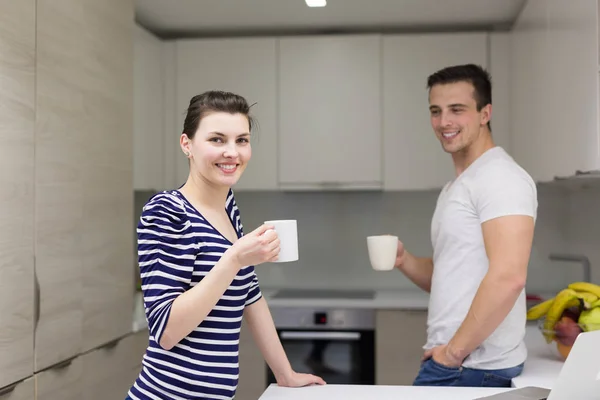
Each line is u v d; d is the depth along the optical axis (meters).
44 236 2.10
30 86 2.02
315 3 2.87
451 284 2.04
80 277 2.36
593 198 3.23
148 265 1.48
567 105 2.31
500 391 1.69
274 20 3.62
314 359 3.52
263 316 1.82
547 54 2.66
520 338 1.99
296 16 3.54
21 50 1.97
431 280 2.37
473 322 1.88
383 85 3.68
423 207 4.04
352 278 4.08
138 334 2.93
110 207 2.63
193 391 1.54
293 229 1.50
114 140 2.68
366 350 3.48
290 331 3.53
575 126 2.20
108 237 2.61
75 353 2.31
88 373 2.42
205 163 1.53
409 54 3.66
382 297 3.69
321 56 3.70
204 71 3.77
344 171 3.70
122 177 2.76
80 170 2.36
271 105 3.74
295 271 4.12
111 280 2.64
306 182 3.72
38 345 2.07
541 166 2.82
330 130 3.70
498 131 3.63
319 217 4.11
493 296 1.85
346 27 3.77
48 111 2.13
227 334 1.56
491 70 3.62
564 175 2.38
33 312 2.04
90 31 2.45
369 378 3.47
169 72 3.81
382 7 3.39
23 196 1.98
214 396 1.56
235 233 1.72
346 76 3.69
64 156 2.24
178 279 1.48
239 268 1.43
